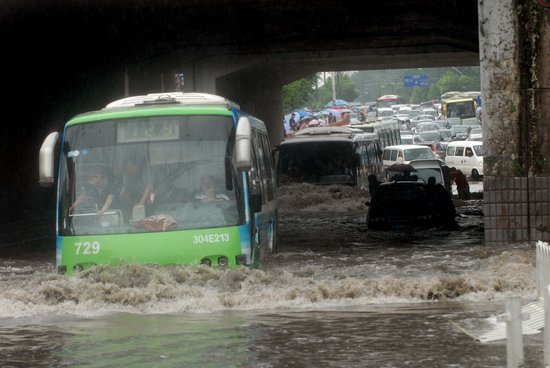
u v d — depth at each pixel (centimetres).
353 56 6806
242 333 1645
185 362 1416
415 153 8606
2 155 5022
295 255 3031
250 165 2161
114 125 2256
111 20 4606
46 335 1675
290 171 5972
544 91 2708
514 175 2712
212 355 1462
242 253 2173
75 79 5694
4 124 5025
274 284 2122
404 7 4969
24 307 1952
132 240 2162
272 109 9000
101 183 2222
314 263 2745
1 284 2314
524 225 2705
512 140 2712
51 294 2002
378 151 7425
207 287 2075
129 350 1518
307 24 5488
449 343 1518
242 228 2181
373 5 4881
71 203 2219
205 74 6500
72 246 2181
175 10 4547
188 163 2220
